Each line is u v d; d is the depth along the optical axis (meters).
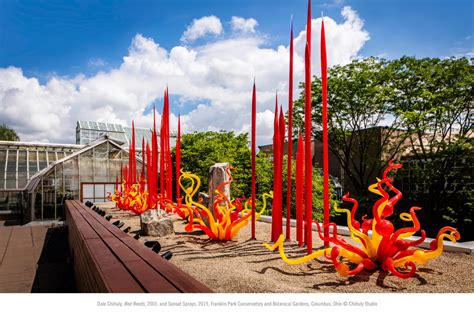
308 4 5.21
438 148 14.25
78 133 35.06
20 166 21.83
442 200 14.71
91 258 3.58
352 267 4.53
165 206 9.82
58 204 18.34
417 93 14.48
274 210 6.41
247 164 18.27
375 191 4.37
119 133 36.38
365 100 15.62
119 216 12.00
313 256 4.10
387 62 15.40
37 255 10.26
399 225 15.67
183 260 4.94
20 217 20.94
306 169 5.16
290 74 6.17
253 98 6.77
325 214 5.27
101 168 19.70
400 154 19.33
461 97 13.56
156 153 9.98
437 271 4.33
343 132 16.91
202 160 19.03
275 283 3.81
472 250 5.11
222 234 6.57
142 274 2.81
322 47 5.16
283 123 6.39
